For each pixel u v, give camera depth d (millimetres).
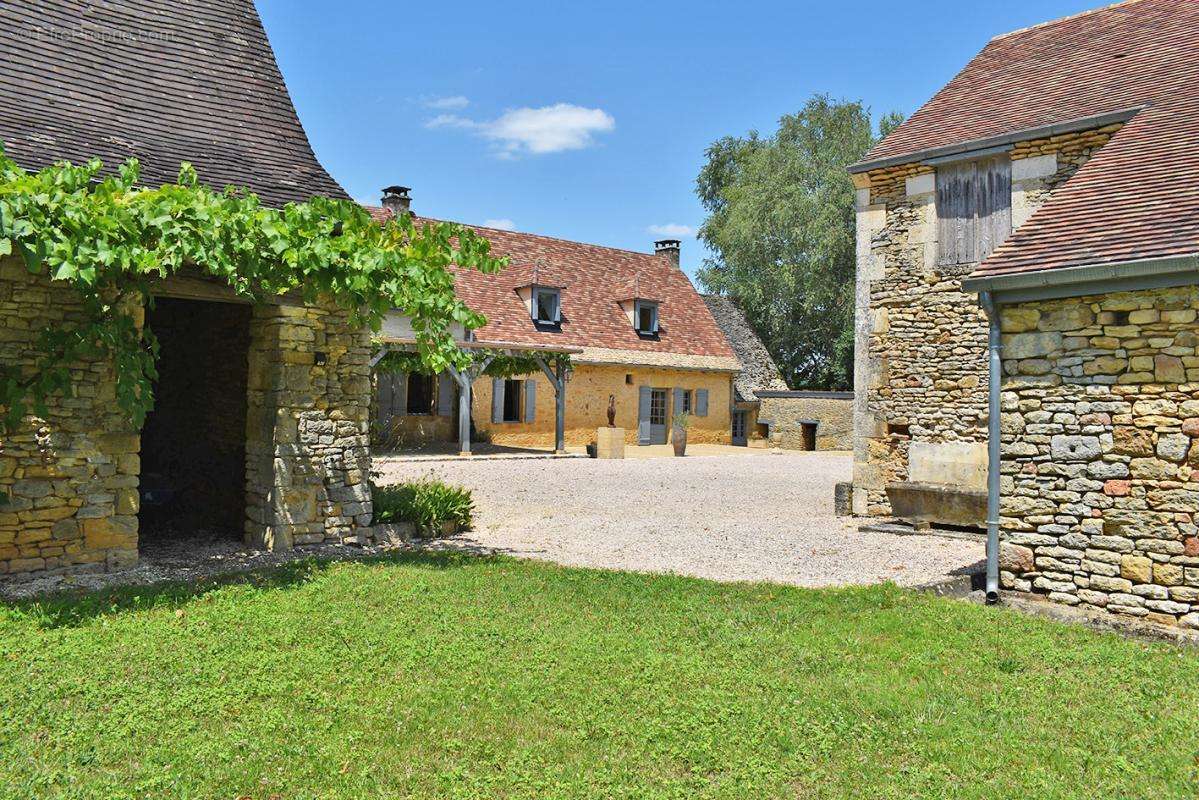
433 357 7805
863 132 34312
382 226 7383
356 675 4539
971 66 12586
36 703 4016
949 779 3529
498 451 21047
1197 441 5875
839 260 33906
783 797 3340
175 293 7375
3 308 6414
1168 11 11391
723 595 6613
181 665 4605
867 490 11148
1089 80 10398
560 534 9859
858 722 4078
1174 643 5641
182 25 9445
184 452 10391
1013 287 6547
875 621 5863
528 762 3576
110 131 7789
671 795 3320
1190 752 3803
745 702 4281
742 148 39562
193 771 3402
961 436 10281
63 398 6766
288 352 8102
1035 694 4512
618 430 20891
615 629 5535
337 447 8484
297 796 3234
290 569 7082
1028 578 6621
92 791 3209
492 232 26109
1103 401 6297
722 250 36844
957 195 10422
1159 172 7125
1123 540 6164
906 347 10805
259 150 8836
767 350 35969
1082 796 3373
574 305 25328
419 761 3564
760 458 22719
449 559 7816
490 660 4836
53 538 6715
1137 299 6152
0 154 5387
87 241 5609
